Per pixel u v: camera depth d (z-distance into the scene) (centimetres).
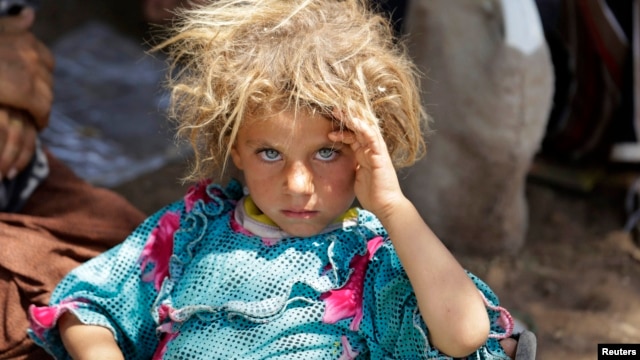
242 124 151
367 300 160
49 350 173
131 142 405
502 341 160
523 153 317
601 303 326
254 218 164
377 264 161
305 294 159
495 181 325
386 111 158
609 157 403
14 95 214
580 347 302
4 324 194
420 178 334
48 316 167
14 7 232
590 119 387
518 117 310
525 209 354
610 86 375
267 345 157
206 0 192
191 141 160
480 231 342
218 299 160
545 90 311
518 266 345
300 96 144
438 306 146
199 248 168
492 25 303
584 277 341
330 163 152
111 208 224
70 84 446
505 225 341
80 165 385
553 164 405
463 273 149
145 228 174
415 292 150
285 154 150
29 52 224
